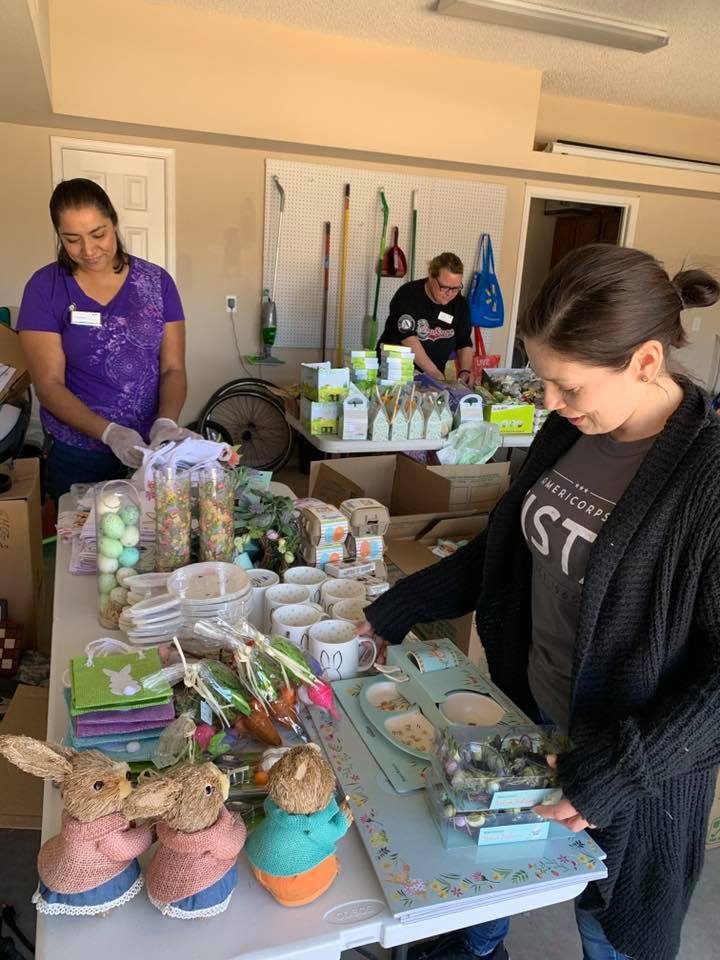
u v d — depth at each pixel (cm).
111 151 454
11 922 161
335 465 256
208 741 96
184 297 493
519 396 348
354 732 108
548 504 106
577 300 82
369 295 534
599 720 97
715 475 83
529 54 460
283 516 159
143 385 212
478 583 132
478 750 91
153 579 134
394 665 124
